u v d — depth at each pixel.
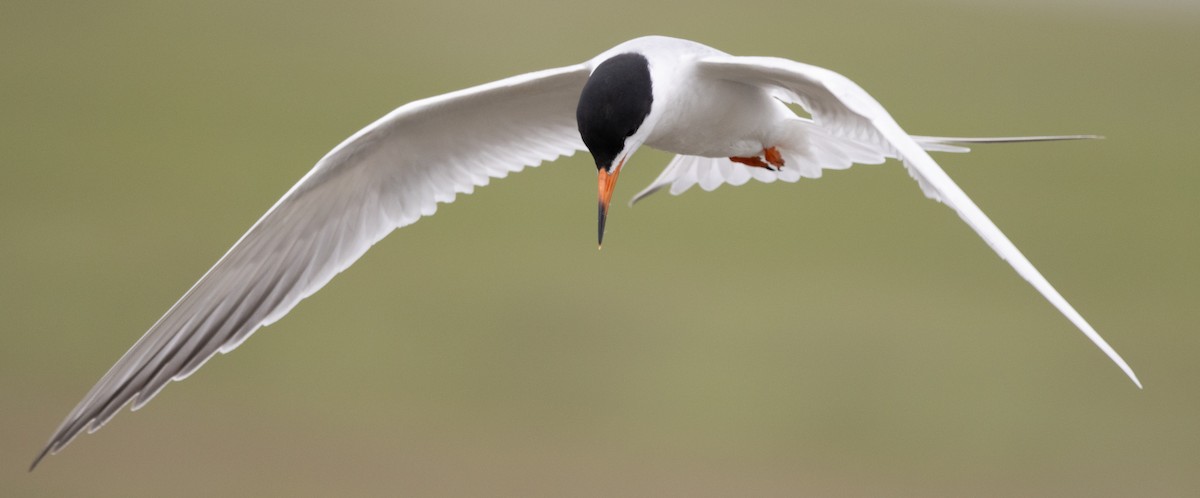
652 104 6.35
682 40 6.65
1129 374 4.45
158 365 6.75
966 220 5.04
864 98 5.55
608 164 6.38
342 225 7.10
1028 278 4.81
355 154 6.87
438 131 7.02
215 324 6.88
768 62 5.95
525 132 7.24
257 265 6.92
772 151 7.00
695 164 7.82
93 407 6.57
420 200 7.21
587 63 6.68
